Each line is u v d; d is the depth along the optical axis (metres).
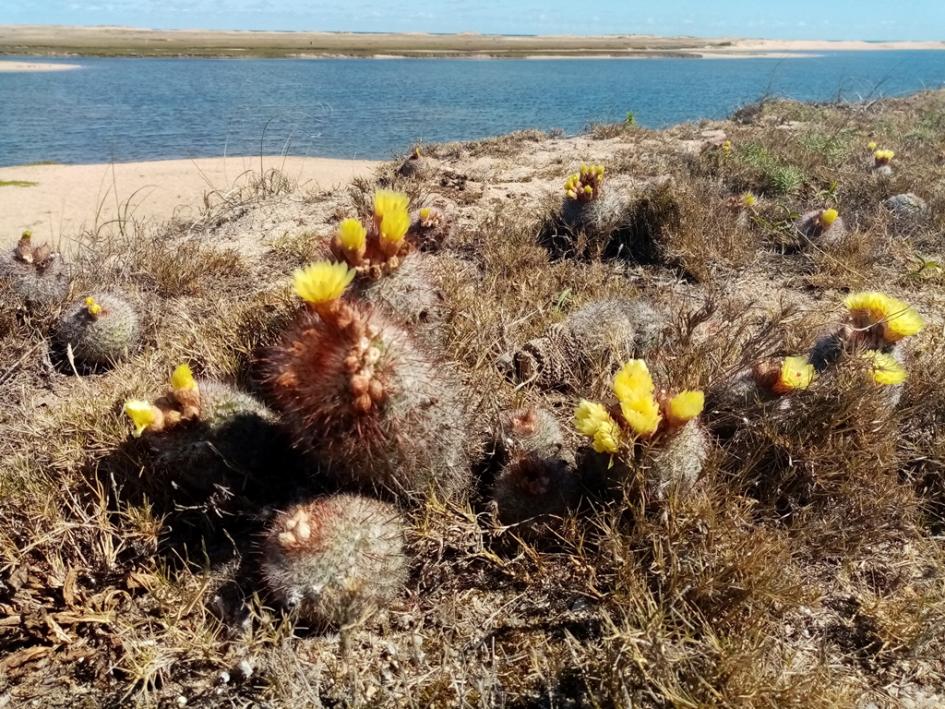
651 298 4.38
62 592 2.17
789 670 1.88
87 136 18.72
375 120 21.95
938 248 5.52
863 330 2.89
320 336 2.04
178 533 2.44
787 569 2.16
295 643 2.03
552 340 3.39
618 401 2.27
